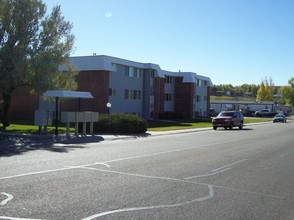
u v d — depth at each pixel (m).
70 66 29.39
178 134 30.72
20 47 26.30
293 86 135.25
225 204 7.81
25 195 7.90
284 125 51.72
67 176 10.13
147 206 7.40
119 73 46.78
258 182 10.32
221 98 141.00
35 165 11.84
